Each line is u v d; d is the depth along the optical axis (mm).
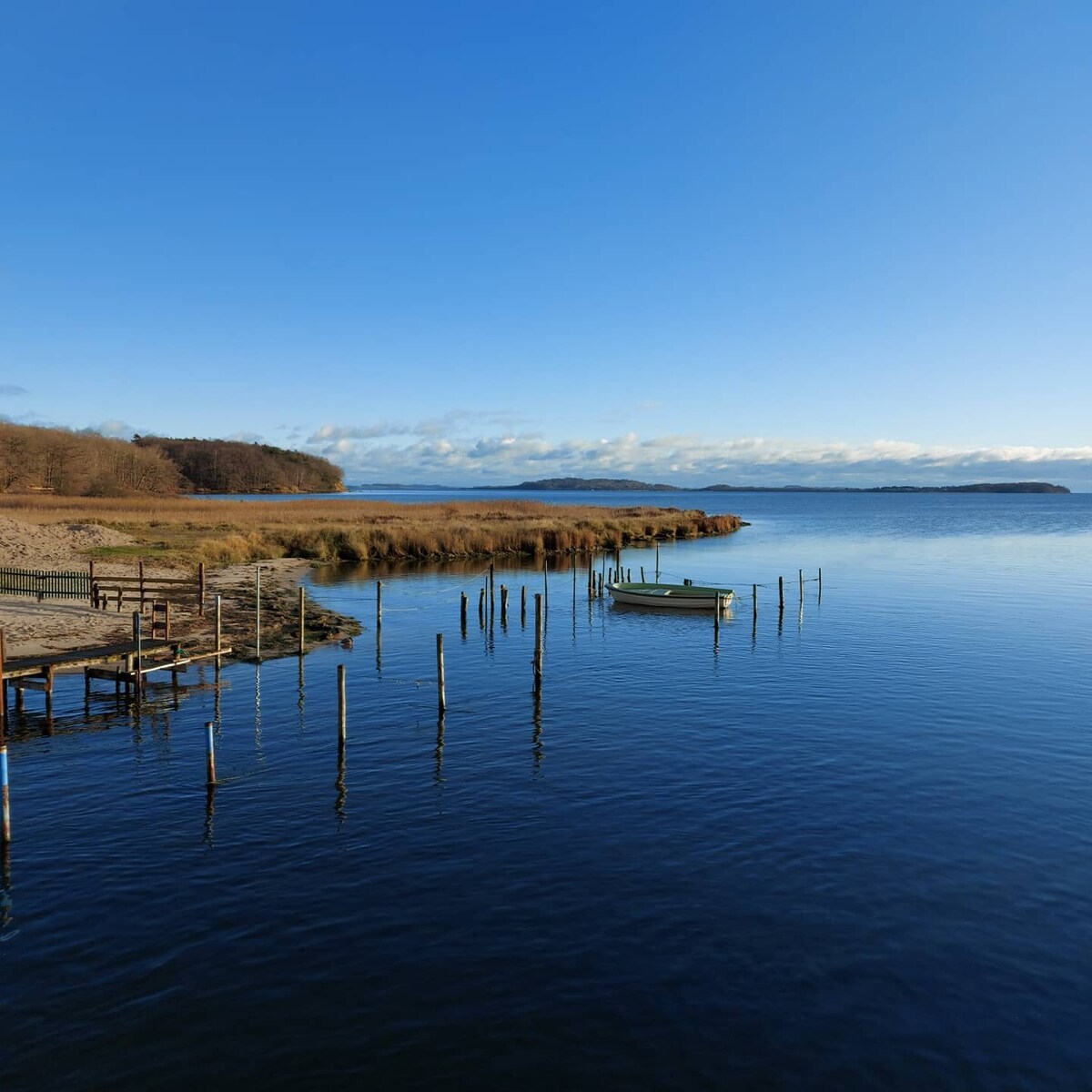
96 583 36094
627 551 70875
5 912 11500
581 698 22969
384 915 11484
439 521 80125
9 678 19828
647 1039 9078
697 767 17375
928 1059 8859
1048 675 25594
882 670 26422
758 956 10617
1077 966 10508
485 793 15938
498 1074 8539
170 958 10461
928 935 11133
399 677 25266
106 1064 8617
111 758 17812
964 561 60812
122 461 139500
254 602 36812
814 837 14031
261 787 16203
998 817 14922
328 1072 8539
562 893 12117
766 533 95375
